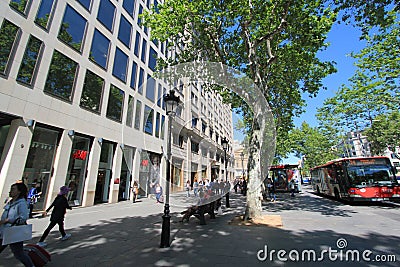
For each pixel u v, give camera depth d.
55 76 11.62
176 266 3.86
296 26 8.72
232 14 9.10
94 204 13.84
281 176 23.70
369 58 13.67
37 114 10.55
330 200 15.07
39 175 10.73
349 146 30.30
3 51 9.38
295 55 10.45
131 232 6.46
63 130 11.92
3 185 9.09
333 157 36.97
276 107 14.82
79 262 4.12
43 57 11.00
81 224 7.66
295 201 14.60
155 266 3.87
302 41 8.98
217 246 4.95
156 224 7.61
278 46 11.10
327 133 29.22
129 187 16.89
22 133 9.84
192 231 6.38
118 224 7.63
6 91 9.36
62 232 5.64
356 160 12.16
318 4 8.34
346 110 19.25
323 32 8.98
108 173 15.16
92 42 14.20
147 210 11.35
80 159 13.06
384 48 12.72
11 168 9.38
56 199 5.64
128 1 18.11
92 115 13.80
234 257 4.26
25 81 10.14
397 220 7.73
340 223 7.28
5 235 3.26
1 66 9.27
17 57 9.84
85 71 13.51
